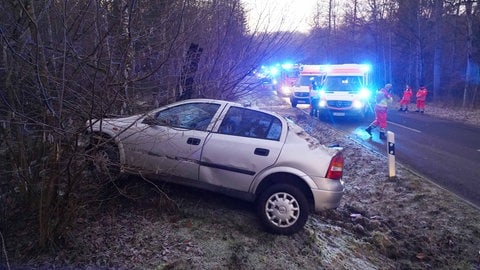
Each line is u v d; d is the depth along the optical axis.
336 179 5.19
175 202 5.41
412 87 40.34
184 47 6.53
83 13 4.03
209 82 8.09
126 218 5.05
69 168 3.95
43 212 4.03
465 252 5.55
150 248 4.50
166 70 6.00
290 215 5.10
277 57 9.47
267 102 27.06
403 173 8.98
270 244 4.95
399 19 36.81
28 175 4.21
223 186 5.29
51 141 3.90
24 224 4.35
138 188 5.62
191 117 5.59
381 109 14.13
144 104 5.39
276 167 5.16
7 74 3.82
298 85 24.80
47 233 4.08
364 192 8.04
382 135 14.30
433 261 5.37
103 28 4.00
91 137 4.06
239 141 5.30
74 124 3.95
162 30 4.72
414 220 6.62
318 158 5.15
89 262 4.08
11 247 4.09
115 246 4.43
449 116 23.25
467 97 28.59
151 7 4.70
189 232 4.95
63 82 3.65
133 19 4.07
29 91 3.99
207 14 7.14
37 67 3.47
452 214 6.62
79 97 3.94
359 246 5.67
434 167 9.78
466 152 11.81
